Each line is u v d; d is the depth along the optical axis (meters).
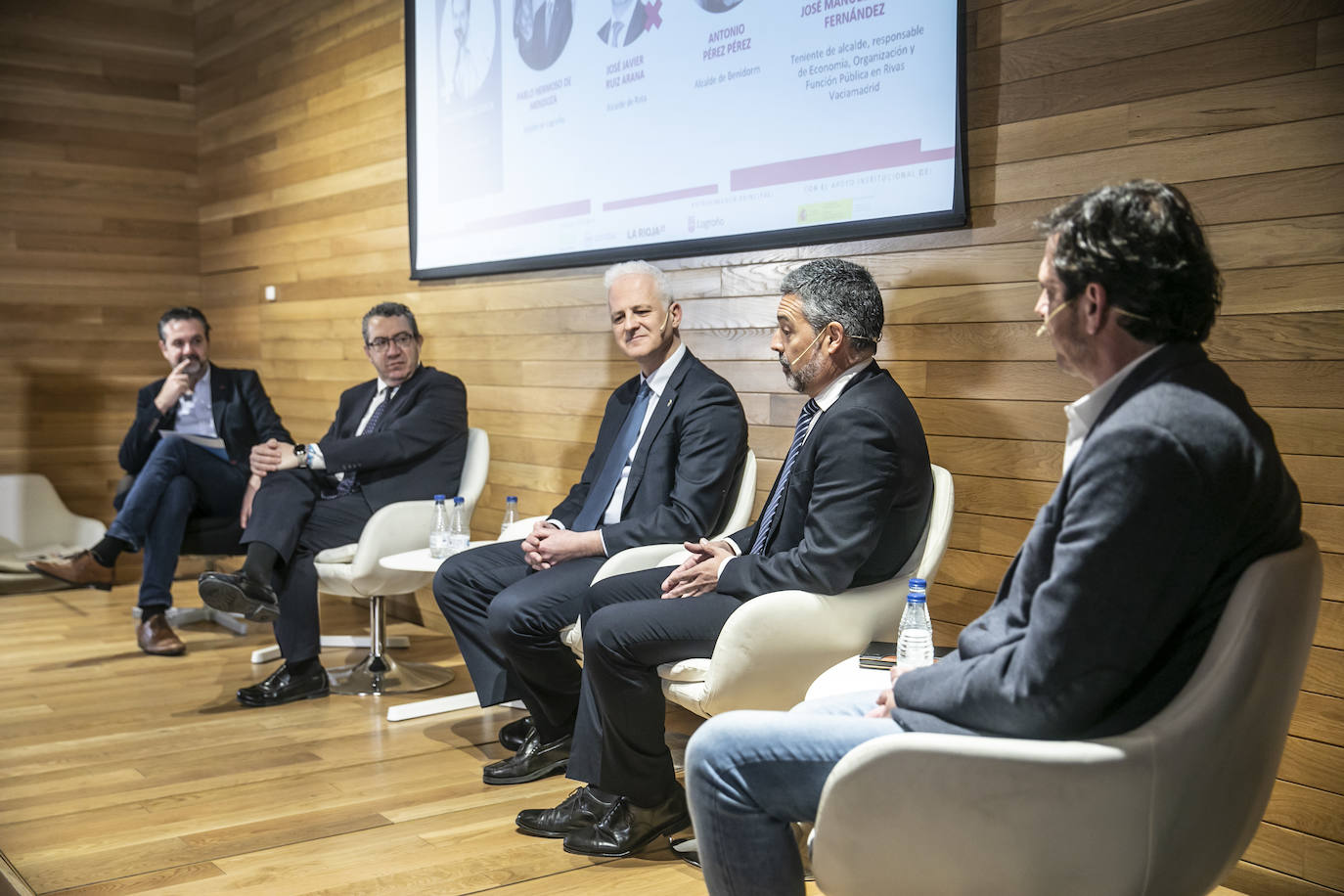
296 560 3.56
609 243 3.57
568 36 3.67
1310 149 2.08
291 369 5.42
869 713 1.70
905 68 2.70
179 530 4.16
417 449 3.63
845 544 2.12
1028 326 2.51
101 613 4.89
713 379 2.85
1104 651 1.26
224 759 3.00
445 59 4.23
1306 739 2.14
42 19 5.88
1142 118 2.30
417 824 2.56
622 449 2.95
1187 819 1.31
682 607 2.29
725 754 1.50
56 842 2.44
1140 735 1.28
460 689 3.70
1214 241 2.21
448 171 4.26
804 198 2.95
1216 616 1.32
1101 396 1.38
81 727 3.28
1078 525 1.28
